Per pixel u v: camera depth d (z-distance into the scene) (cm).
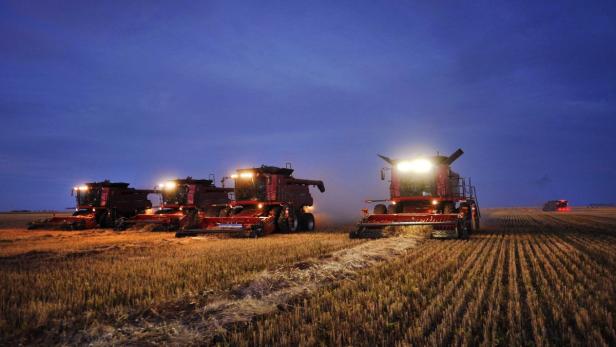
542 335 390
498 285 625
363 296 559
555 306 488
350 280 681
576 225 2127
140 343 414
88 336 431
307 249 1112
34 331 449
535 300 510
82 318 489
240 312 511
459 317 464
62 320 482
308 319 475
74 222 2367
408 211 1666
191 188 2431
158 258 986
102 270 814
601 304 495
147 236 1808
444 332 397
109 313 505
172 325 463
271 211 1844
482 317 458
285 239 1466
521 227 2053
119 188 2639
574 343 371
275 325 446
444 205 1603
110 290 632
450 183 1700
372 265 847
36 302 575
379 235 1397
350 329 427
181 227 1973
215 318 488
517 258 916
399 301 530
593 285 582
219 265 855
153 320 484
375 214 1534
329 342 396
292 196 2048
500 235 1526
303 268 781
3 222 3712
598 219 2800
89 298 588
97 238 1727
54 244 1458
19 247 1362
